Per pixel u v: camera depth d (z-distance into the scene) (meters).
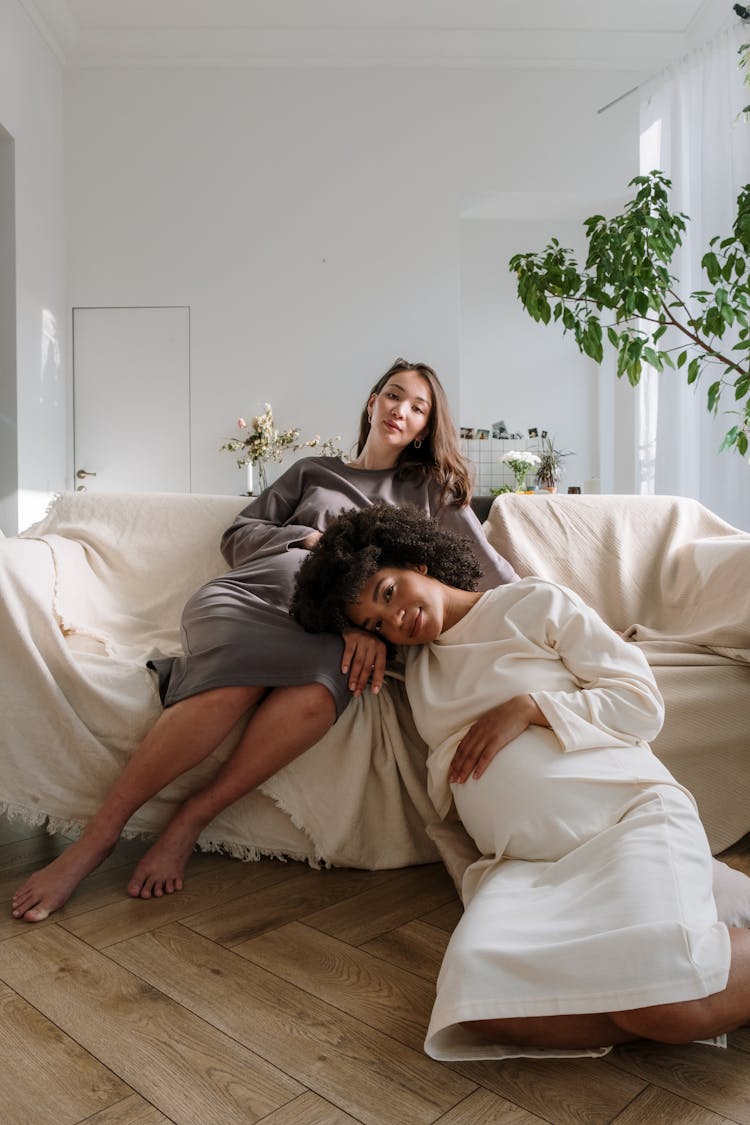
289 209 6.05
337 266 6.07
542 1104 0.94
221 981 1.19
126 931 1.34
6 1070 0.99
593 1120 0.91
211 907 1.44
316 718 1.49
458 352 6.09
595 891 1.04
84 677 1.58
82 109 5.98
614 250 2.63
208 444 6.08
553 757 1.24
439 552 1.50
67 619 1.82
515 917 1.04
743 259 2.60
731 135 4.56
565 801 1.19
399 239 6.07
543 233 6.89
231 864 1.65
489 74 6.02
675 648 1.84
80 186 6.00
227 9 5.64
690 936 0.96
